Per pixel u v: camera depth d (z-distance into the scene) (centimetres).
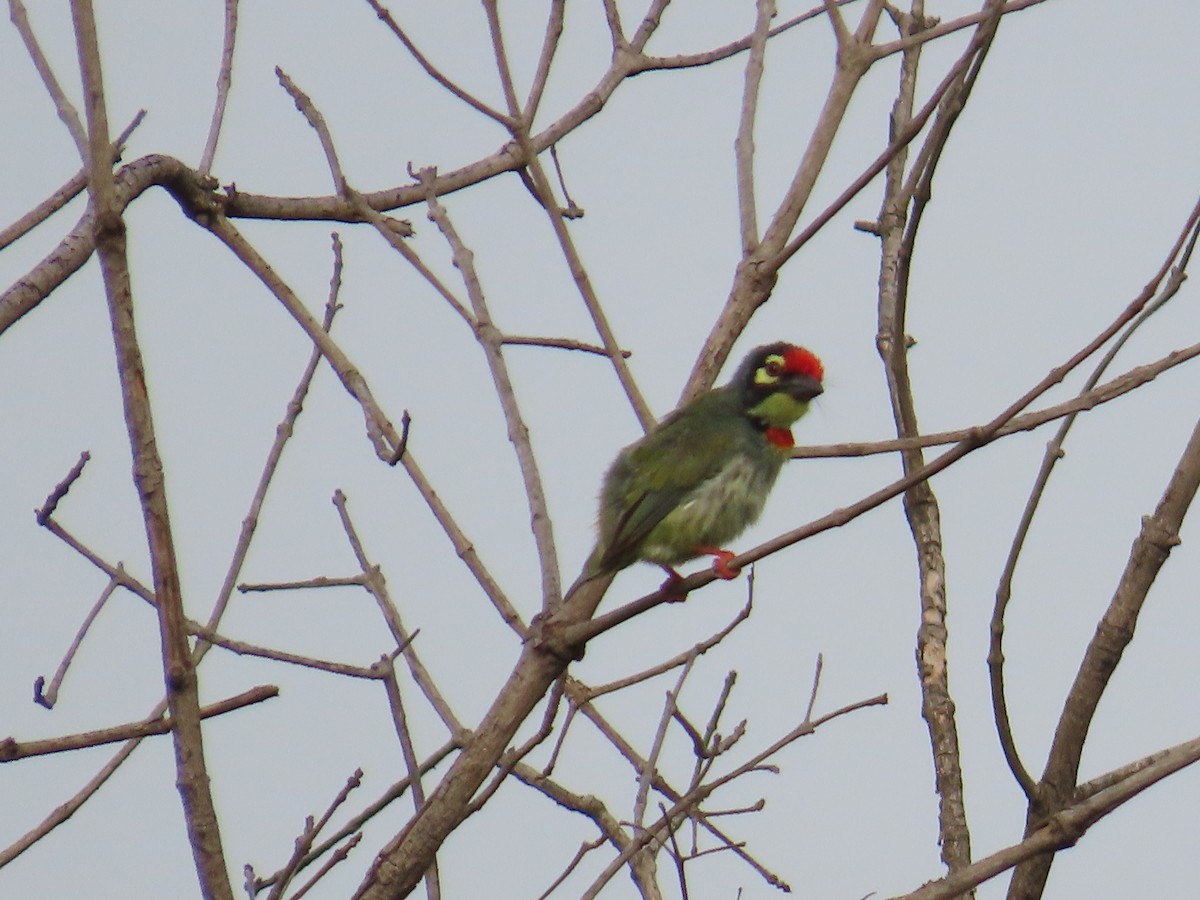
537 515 983
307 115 1126
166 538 762
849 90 1146
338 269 1102
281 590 1004
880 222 1282
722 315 1126
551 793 1127
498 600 976
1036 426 954
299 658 927
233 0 1198
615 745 1106
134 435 766
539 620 959
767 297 1127
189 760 749
